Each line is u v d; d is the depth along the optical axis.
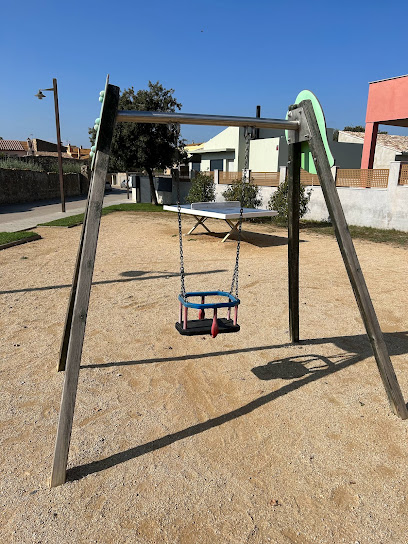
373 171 13.30
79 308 2.32
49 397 3.17
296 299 4.11
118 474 2.36
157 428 2.79
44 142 55.75
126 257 8.59
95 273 7.18
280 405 3.07
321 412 2.98
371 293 5.99
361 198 13.64
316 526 2.00
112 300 5.61
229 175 18.98
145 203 24.20
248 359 3.85
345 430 2.77
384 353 2.93
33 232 11.62
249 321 4.82
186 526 2.00
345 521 2.03
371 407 3.05
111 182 57.19
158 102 20.84
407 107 14.53
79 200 28.55
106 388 3.29
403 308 5.29
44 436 2.71
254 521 2.03
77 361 2.33
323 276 6.98
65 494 2.21
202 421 2.87
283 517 2.05
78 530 1.98
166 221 15.18
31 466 2.43
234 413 2.96
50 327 4.61
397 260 8.48
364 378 3.49
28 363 3.73
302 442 2.64
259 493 2.21
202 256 8.68
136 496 2.19
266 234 11.81
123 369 3.62
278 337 4.37
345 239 2.90
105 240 10.82
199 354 3.95
